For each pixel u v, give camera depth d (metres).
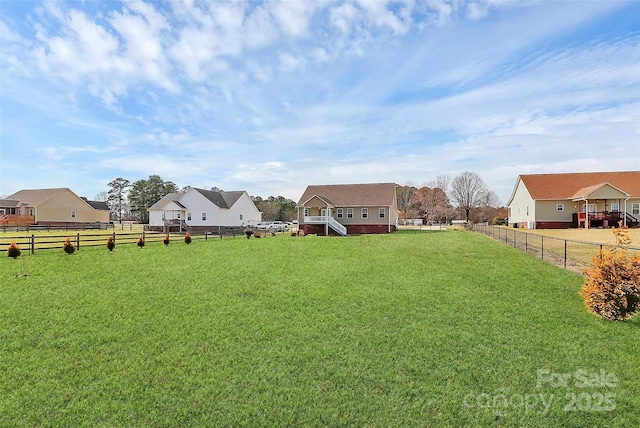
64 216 49.78
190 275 12.15
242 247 20.73
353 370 5.39
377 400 4.64
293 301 8.98
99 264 13.95
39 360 5.79
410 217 73.81
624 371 5.12
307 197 39.66
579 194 33.34
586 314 7.48
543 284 10.01
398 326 7.13
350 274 12.17
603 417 4.19
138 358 5.89
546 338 6.32
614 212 31.86
